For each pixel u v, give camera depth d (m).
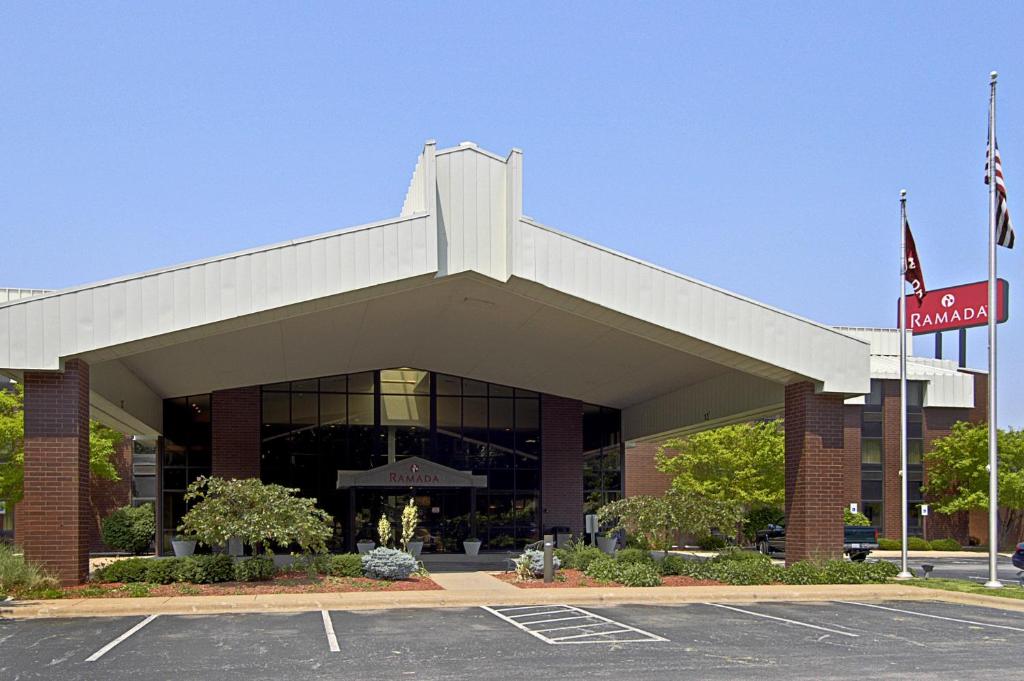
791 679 11.51
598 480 36.31
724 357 23.38
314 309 21.08
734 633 15.22
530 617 17.02
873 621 16.86
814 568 22.72
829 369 23.31
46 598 18.34
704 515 25.12
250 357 28.41
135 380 27.75
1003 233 22.64
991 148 22.78
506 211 21.84
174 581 20.75
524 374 33.19
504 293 23.31
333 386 33.97
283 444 33.34
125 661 12.60
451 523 33.97
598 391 33.94
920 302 25.44
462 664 12.41
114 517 36.75
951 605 19.53
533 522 35.12
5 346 19.05
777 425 45.19
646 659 12.82
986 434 49.31
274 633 15.00
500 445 35.25
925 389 52.53
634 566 22.34
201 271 20.06
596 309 22.39
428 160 21.38
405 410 34.41
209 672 11.88
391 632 15.14
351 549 32.78
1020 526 52.81
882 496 51.34
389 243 20.92
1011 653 13.48
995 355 22.58
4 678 11.57
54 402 19.45
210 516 21.30
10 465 34.50
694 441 44.84
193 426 33.50
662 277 22.61
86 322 19.44
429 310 25.84
